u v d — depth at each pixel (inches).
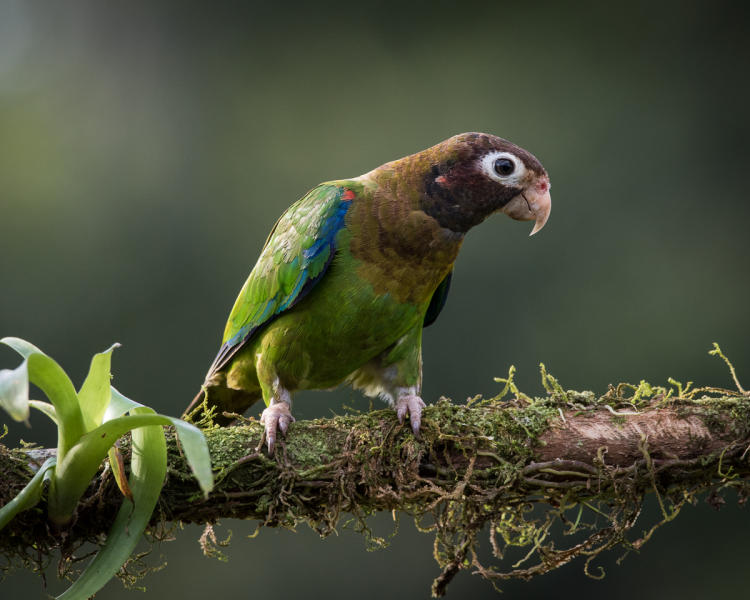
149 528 176.7
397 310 225.8
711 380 565.0
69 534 167.9
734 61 628.7
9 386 127.1
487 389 556.7
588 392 183.6
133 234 612.7
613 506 176.6
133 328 586.9
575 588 501.4
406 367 238.5
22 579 442.0
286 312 227.9
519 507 180.2
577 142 635.5
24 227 604.1
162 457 162.4
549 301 577.6
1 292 585.6
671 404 177.3
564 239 600.7
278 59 657.6
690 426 173.9
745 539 499.8
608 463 175.2
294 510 176.7
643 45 642.8
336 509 177.2
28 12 653.3
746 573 494.3
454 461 179.0
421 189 226.8
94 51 656.4
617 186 620.7
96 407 157.1
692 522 509.0
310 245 221.6
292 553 497.0
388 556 497.0
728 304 579.8
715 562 498.9
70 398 151.1
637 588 505.4
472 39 658.8
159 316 593.3
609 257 599.8
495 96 648.4
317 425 182.1
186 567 492.1
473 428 178.5
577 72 647.1
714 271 594.2
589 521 462.9
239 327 239.5
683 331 574.9
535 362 563.5
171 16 655.1
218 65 659.4
